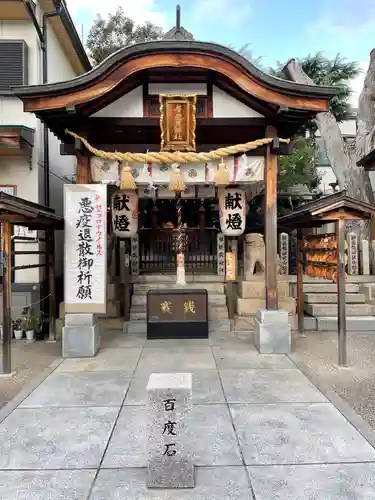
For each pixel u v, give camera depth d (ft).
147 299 26.50
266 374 19.02
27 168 30.99
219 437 12.79
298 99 21.31
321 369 20.15
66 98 20.90
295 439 12.66
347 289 33.12
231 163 22.91
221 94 22.98
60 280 38.29
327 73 62.95
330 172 63.57
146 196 31.22
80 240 22.03
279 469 11.00
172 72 22.15
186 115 21.68
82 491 10.12
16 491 10.16
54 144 36.42
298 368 19.97
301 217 22.06
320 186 62.85
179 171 22.02
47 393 16.78
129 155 22.13
